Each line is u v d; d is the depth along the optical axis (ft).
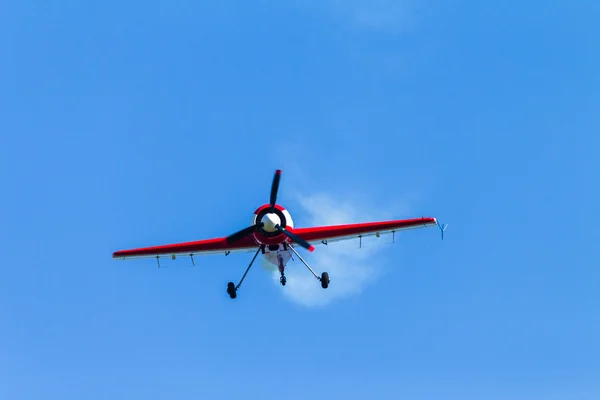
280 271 237.04
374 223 238.07
